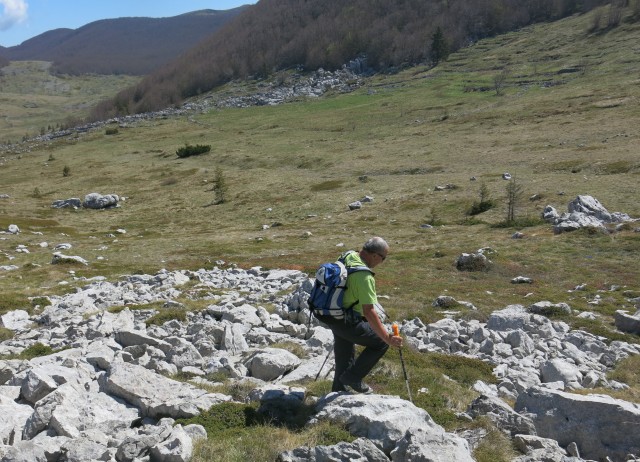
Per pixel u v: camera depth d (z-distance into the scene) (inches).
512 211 1887.3
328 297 317.1
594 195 1972.2
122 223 2847.0
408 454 254.1
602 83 4852.4
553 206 1956.2
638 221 1541.6
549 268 1195.3
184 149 4803.2
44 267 1453.0
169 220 2824.8
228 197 3149.6
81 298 880.3
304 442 284.5
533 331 679.7
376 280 1083.3
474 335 642.8
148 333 581.6
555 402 340.2
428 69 7844.5
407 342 585.0
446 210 2210.9
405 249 1583.4
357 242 1780.3
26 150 6638.8
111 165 4926.2
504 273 1175.0
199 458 268.2
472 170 2869.1
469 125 4178.2
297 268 1280.8
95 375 409.1
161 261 1582.2
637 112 3531.0
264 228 2321.6
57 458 269.6
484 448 301.9
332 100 7116.1
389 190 2687.0
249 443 286.0
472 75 6889.8
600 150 2760.8
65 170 4702.3
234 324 583.8
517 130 3690.9
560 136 3275.1
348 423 298.2
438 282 1088.8
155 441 277.0
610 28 7190.0
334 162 3686.0
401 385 416.2
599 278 1100.5
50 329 684.7
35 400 354.0
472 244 1552.7
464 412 358.0
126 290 1002.1
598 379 516.7
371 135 4532.5
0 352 553.6
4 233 2378.2
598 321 776.3
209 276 1152.2
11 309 872.9
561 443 327.9
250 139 5196.9
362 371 341.4
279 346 535.8
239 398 370.3
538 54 7116.1
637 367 577.9
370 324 312.2
